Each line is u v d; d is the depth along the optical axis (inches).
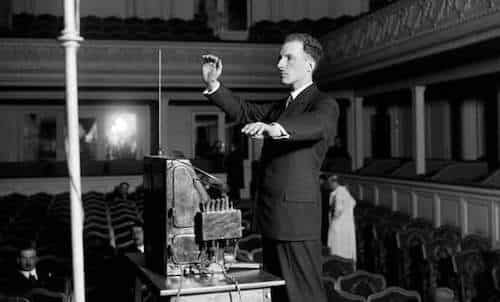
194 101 783.1
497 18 329.1
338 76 573.6
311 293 101.2
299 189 101.0
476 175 518.6
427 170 634.2
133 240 295.6
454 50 385.1
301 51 105.7
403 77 554.6
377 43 485.1
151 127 786.2
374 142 820.6
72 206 74.3
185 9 778.8
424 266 332.2
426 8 406.9
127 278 264.4
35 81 614.5
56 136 756.0
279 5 798.5
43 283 245.4
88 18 737.0
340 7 796.6
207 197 109.1
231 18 792.9
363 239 431.8
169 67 644.7
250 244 335.3
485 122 575.5
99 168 762.8
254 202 111.5
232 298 100.0
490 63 412.8
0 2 716.0
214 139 811.4
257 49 674.2
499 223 375.2
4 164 729.0
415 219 450.6
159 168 110.5
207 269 106.7
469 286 303.7
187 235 106.5
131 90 685.3
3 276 249.3
